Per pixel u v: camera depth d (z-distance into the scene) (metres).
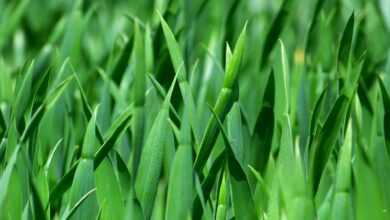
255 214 0.39
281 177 0.38
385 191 0.41
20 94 0.42
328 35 0.57
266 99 0.41
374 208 0.40
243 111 0.43
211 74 0.54
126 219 0.37
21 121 0.43
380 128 0.41
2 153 0.41
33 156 0.42
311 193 0.39
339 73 0.45
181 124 0.38
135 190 0.39
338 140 0.44
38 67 0.51
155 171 0.39
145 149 0.39
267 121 0.42
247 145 0.43
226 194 0.40
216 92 0.51
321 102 0.42
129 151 0.46
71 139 0.47
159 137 0.39
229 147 0.38
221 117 0.39
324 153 0.39
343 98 0.38
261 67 0.56
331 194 0.39
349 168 0.37
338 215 0.36
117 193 0.39
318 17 0.55
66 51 0.57
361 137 0.42
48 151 0.47
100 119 0.46
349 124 0.37
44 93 0.45
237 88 0.40
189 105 0.41
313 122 0.42
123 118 0.41
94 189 0.38
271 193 0.39
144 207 0.38
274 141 0.46
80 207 0.39
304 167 0.42
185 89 0.41
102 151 0.38
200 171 0.39
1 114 0.44
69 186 0.40
